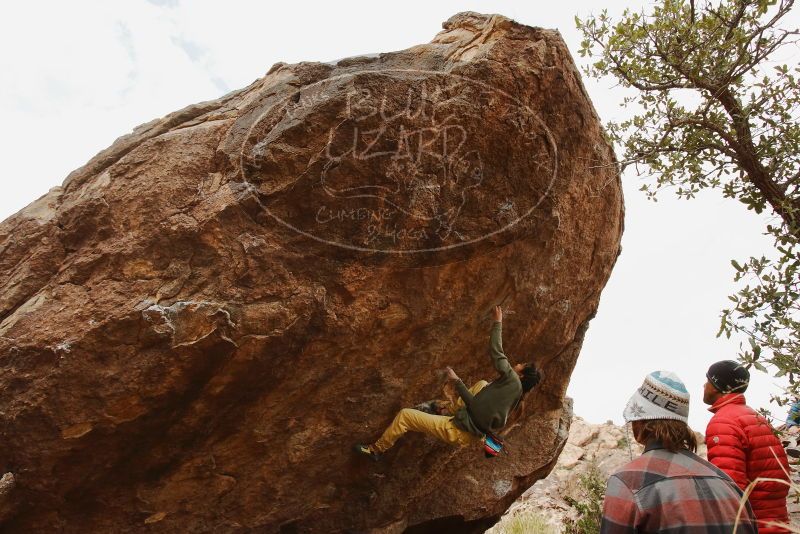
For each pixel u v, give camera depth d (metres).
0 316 3.81
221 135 4.02
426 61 4.04
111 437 3.73
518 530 7.96
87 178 4.22
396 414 4.65
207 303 3.67
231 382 3.86
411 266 4.11
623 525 2.05
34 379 3.58
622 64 3.72
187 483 4.16
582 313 5.55
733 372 3.28
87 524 3.98
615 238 5.30
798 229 3.27
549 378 5.84
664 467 2.12
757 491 3.06
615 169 4.75
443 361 4.65
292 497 4.62
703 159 3.77
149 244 3.74
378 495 5.10
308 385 4.17
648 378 2.33
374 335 4.20
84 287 3.72
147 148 4.00
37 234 4.00
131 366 3.61
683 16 3.57
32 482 3.68
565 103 4.20
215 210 3.73
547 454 5.98
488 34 4.10
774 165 3.56
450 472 5.51
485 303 4.57
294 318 3.82
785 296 3.08
